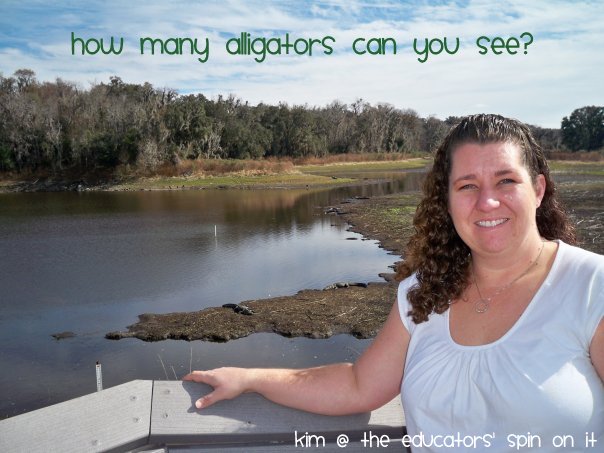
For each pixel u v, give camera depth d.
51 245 21.06
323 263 16.52
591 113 81.25
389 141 91.06
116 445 1.50
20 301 13.00
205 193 44.59
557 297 1.40
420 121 103.94
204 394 1.68
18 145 55.91
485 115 1.59
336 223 25.77
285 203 35.59
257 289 13.51
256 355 8.97
